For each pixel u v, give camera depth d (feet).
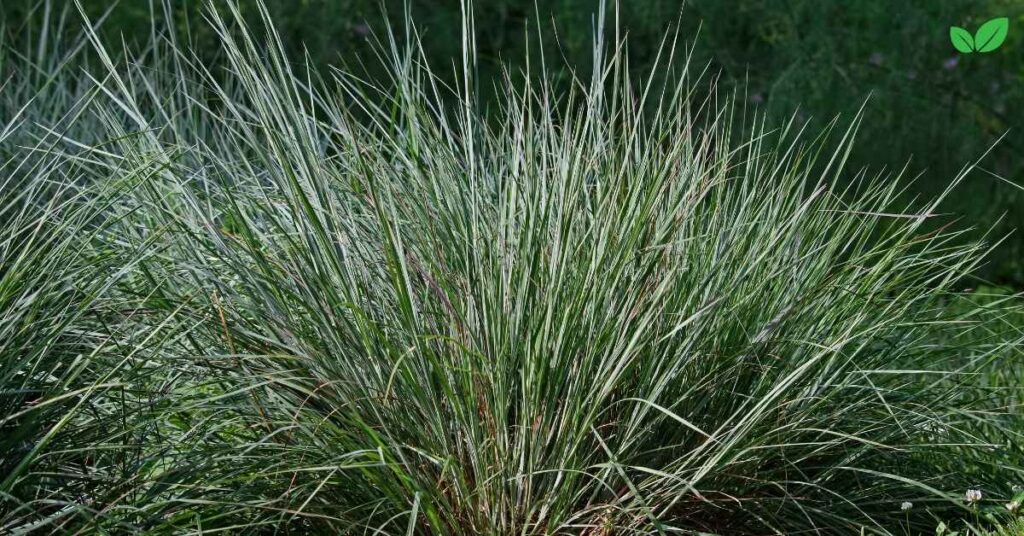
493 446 10.14
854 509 11.64
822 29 28.45
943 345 14.07
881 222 24.26
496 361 10.00
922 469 12.42
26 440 9.77
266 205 11.57
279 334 10.63
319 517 10.25
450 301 10.32
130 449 10.51
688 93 12.01
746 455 10.87
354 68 28.14
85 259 11.02
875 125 28.09
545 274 10.39
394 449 10.05
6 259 10.39
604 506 9.93
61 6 25.79
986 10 31.14
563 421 10.05
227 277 11.36
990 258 28.96
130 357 10.49
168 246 11.10
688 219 11.68
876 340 12.26
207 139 19.12
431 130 12.32
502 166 12.02
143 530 9.67
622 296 10.78
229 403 10.65
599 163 11.72
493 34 30.27
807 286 11.76
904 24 28.76
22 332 9.67
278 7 27.25
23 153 15.90
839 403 11.67
